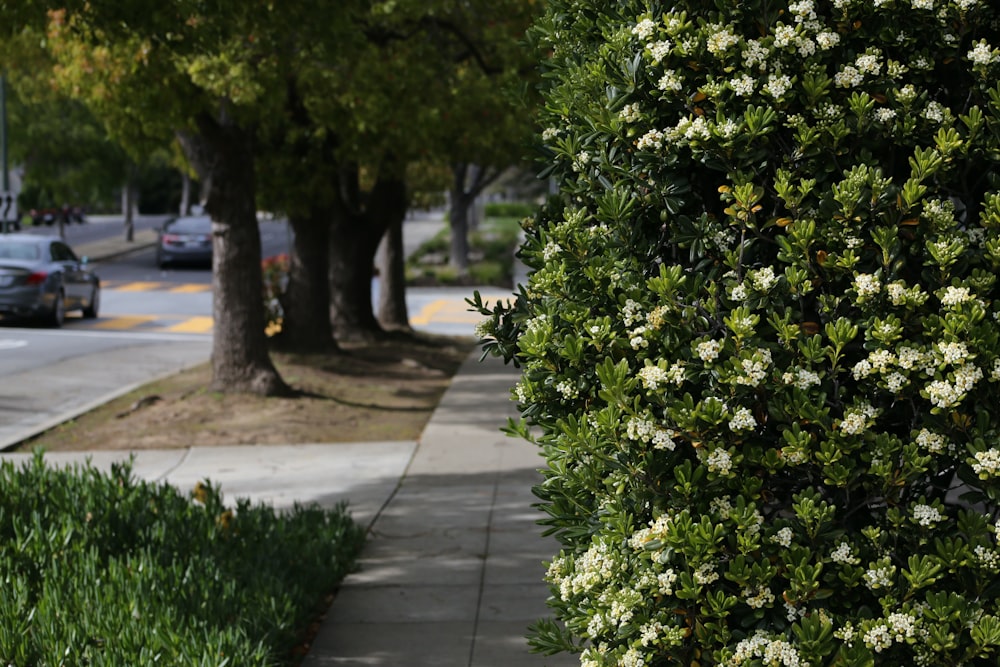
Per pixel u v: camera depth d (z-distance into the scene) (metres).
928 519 4.00
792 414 4.05
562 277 4.49
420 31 19.11
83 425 16.73
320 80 17.61
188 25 11.55
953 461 4.12
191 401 17.70
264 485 12.74
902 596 4.09
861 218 4.12
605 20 4.64
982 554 3.95
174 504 9.33
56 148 46.97
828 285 4.25
